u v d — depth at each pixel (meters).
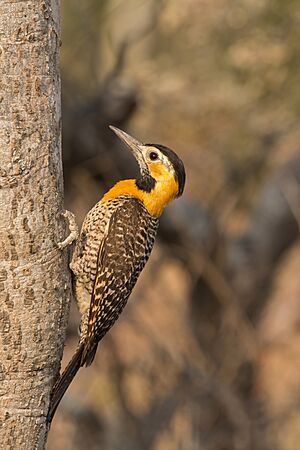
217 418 14.29
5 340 7.68
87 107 12.95
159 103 14.51
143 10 14.32
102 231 9.00
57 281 7.80
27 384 7.78
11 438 7.80
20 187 7.56
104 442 14.83
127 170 13.26
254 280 14.87
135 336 15.20
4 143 7.49
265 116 14.48
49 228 7.71
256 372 14.75
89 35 14.38
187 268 14.89
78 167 13.16
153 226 9.40
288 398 15.84
